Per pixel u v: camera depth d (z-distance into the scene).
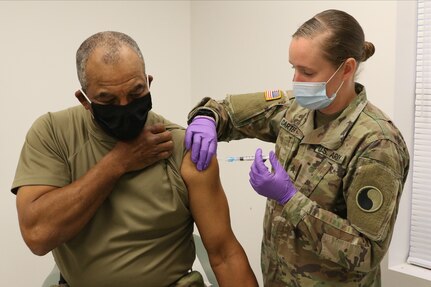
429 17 2.07
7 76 2.44
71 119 1.42
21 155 1.40
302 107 1.54
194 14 3.14
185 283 1.46
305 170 1.46
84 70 1.24
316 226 1.32
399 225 2.19
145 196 1.39
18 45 2.46
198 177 1.41
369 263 1.29
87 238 1.38
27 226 1.31
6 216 2.50
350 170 1.34
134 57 1.24
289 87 2.56
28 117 2.53
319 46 1.30
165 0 3.04
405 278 2.11
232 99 1.77
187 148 1.45
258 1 2.68
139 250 1.39
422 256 2.20
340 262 1.32
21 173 1.36
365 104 1.41
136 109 1.27
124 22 2.86
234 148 2.96
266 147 2.72
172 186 1.41
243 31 2.80
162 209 1.39
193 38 3.18
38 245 1.30
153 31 3.01
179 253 1.47
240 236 3.01
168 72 3.12
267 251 1.61
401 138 1.35
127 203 1.38
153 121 1.46
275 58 2.63
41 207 1.29
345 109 1.41
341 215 1.41
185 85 3.21
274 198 1.41
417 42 2.13
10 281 2.54
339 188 1.38
